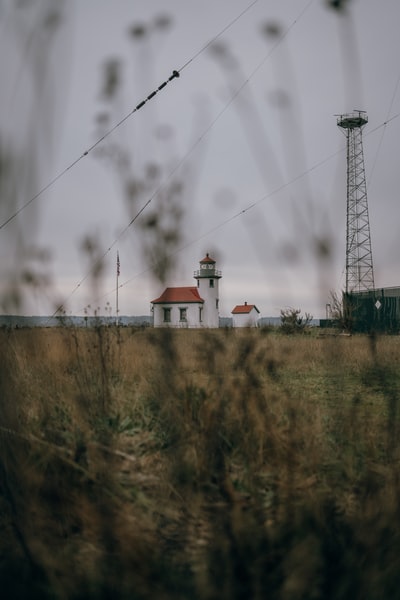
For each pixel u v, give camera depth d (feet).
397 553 6.56
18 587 6.64
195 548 7.52
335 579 6.31
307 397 16.12
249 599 6.27
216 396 9.53
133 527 7.49
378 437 9.23
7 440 8.43
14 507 7.68
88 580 6.62
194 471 8.96
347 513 7.80
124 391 14.55
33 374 12.21
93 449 9.37
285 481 8.08
